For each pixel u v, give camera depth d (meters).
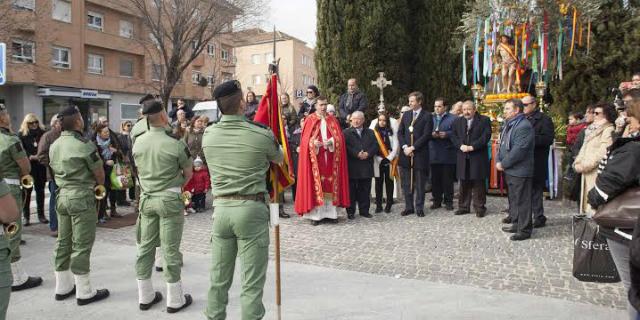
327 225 7.56
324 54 13.57
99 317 4.11
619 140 2.85
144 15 22.25
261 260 3.20
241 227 3.13
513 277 4.91
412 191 8.54
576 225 3.88
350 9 13.22
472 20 11.04
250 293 3.13
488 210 8.55
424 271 5.14
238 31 23.66
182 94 36.09
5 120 4.99
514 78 10.33
